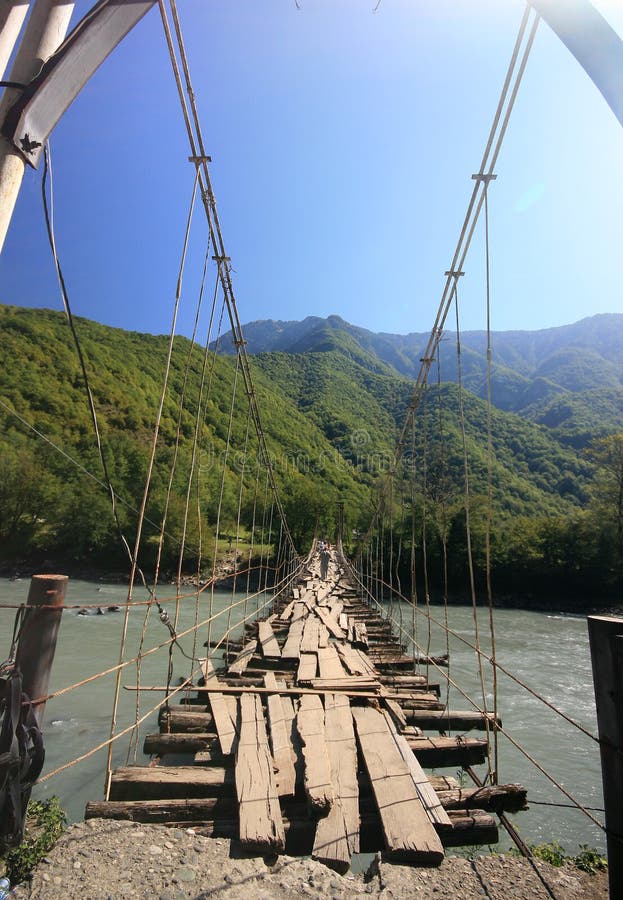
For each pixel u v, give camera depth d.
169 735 3.71
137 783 2.91
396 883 2.18
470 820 2.66
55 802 2.83
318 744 3.26
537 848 2.69
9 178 1.47
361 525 46.16
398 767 3.08
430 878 2.23
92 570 30.92
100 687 8.59
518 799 2.94
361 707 4.18
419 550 30.02
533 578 32.44
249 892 2.07
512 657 14.91
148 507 31.09
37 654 2.15
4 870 2.15
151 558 30.56
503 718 8.91
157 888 2.06
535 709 9.45
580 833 5.30
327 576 19.92
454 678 11.48
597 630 1.95
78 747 6.12
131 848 2.34
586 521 33.75
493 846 4.74
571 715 9.30
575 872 2.35
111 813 2.62
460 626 20.80
